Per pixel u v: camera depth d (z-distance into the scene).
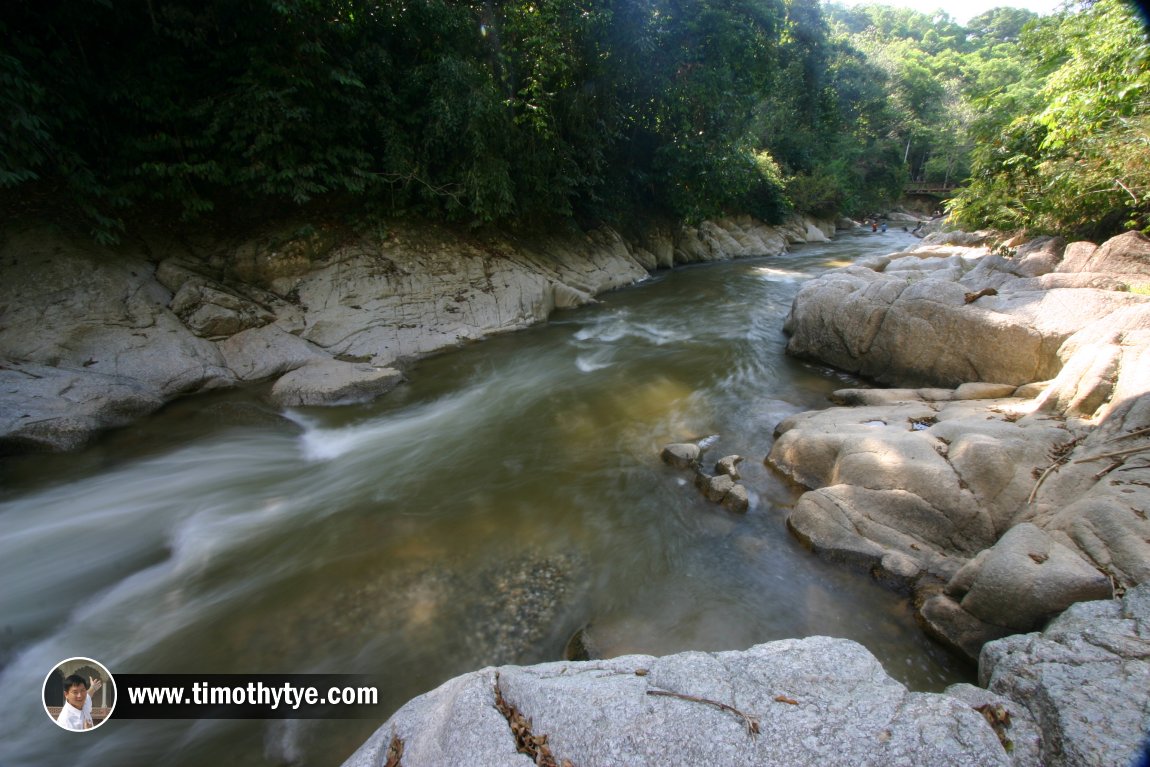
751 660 2.58
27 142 6.56
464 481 5.75
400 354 9.23
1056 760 2.19
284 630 3.77
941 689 3.27
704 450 6.30
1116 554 3.29
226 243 9.38
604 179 15.68
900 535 4.34
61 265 7.39
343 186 10.23
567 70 12.89
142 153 8.25
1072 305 6.59
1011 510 4.19
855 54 38.25
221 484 5.66
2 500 5.10
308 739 3.04
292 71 8.84
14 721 3.15
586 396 8.03
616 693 2.38
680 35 14.92
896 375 8.01
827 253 24.47
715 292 15.04
